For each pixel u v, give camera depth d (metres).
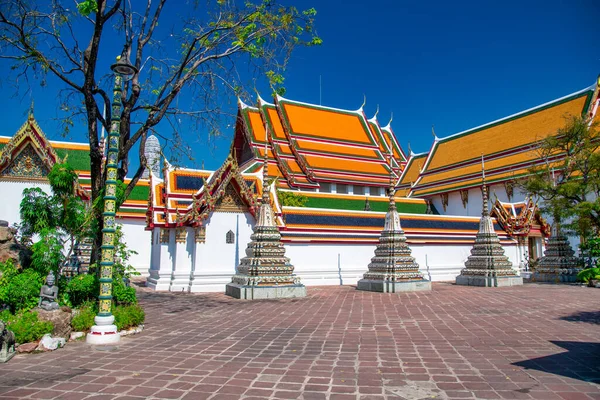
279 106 48.31
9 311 10.05
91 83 12.70
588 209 26.78
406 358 8.16
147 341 9.85
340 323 12.20
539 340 9.75
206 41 14.59
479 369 7.38
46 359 8.18
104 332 9.70
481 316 13.37
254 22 14.97
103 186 13.46
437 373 7.14
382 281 21.52
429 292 21.11
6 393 6.18
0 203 24.42
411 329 11.20
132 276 34.62
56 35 13.59
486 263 25.47
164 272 23.28
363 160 49.91
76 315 10.47
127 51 13.84
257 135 44.66
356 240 27.41
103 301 10.02
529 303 16.61
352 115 54.28
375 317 13.26
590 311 14.41
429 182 53.91
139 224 36.34
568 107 43.59
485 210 26.70
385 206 42.75
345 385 6.52
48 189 25.06
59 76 12.98
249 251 20.27
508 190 44.06
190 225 22.39
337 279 26.55
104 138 25.75
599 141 33.41
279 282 19.31
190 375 7.08
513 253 33.97
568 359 8.02
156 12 14.25
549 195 31.84
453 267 31.16
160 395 6.09
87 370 7.39
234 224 23.31
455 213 50.84
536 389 6.30
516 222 34.31
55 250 11.75
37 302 10.41
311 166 45.06
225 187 22.73
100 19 12.13
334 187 46.91
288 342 9.67
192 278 22.28
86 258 18.27
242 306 16.19
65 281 12.05
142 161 15.13
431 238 30.89
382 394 6.11
